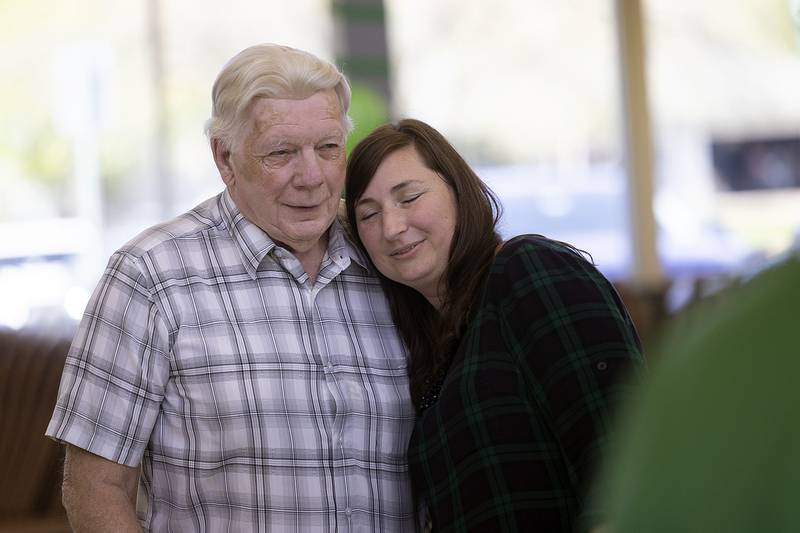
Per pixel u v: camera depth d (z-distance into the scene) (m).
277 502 4.23
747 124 20.75
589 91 20.36
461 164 4.56
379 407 4.50
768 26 20.61
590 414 3.78
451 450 4.10
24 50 17.39
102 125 17.70
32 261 17.23
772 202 20.62
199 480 4.26
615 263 20.22
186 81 18.12
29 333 7.71
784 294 1.10
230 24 18.28
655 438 1.15
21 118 17.41
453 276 4.45
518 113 20.22
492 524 3.97
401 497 4.50
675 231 20.45
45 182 17.53
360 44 18.56
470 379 4.11
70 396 4.19
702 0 20.50
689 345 1.15
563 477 3.99
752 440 1.10
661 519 1.13
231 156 4.43
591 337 3.87
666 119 20.58
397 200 4.46
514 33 20.12
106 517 4.15
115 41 17.75
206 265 4.41
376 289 4.77
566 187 20.36
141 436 4.22
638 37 19.94
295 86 4.32
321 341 4.47
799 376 1.09
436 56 19.86
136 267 4.27
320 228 4.42
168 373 4.27
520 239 4.25
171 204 18.11
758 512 1.10
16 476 7.29
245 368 4.28
